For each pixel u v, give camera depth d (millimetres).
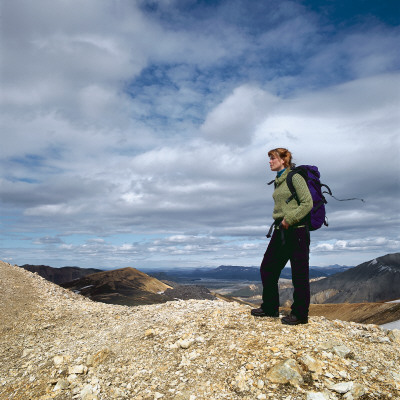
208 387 3270
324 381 3076
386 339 4027
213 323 5031
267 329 4461
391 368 3275
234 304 6613
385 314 37000
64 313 8742
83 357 4684
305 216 4242
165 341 4684
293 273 4457
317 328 4375
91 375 4086
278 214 4402
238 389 3152
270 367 3389
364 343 3924
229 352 3918
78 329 7012
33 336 6883
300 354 3564
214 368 3615
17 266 13094
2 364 5297
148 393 3387
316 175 4289
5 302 9023
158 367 3918
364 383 2998
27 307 8953
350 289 194125
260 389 3092
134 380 3725
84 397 3527
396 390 2846
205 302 7148
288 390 3016
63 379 4074
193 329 4914
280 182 4453
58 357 4727
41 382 4207
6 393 4160
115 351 4711
